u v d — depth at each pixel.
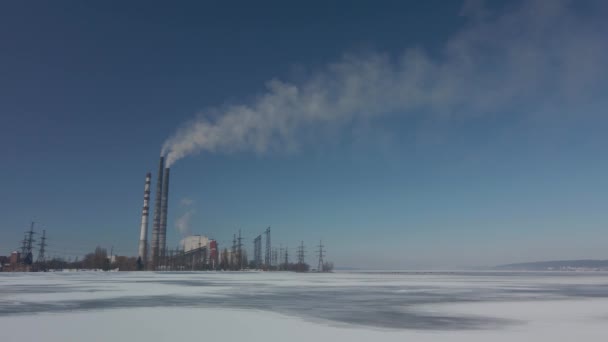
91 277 89.62
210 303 33.53
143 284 59.91
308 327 22.25
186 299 36.72
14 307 29.95
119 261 177.12
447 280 86.19
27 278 81.81
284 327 22.14
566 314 28.20
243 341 18.61
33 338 18.91
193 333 20.27
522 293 46.94
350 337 19.75
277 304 33.19
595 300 38.38
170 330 20.94
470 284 68.19
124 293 42.62
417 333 20.88
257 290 48.91
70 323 22.81
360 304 33.66
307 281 74.75
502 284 69.31
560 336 20.31
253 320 24.41
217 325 22.50
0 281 67.12
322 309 30.05
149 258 175.75
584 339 19.67
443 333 20.91
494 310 30.20
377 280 83.12
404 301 36.41
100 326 21.89
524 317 26.61
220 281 72.06
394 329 21.94
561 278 108.31
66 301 34.28
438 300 37.56
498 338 19.78
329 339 19.25
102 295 39.97
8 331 20.44
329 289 51.59
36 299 35.81
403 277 107.38
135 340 18.62
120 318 24.69
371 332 21.03
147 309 29.19
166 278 85.50
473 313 28.47
